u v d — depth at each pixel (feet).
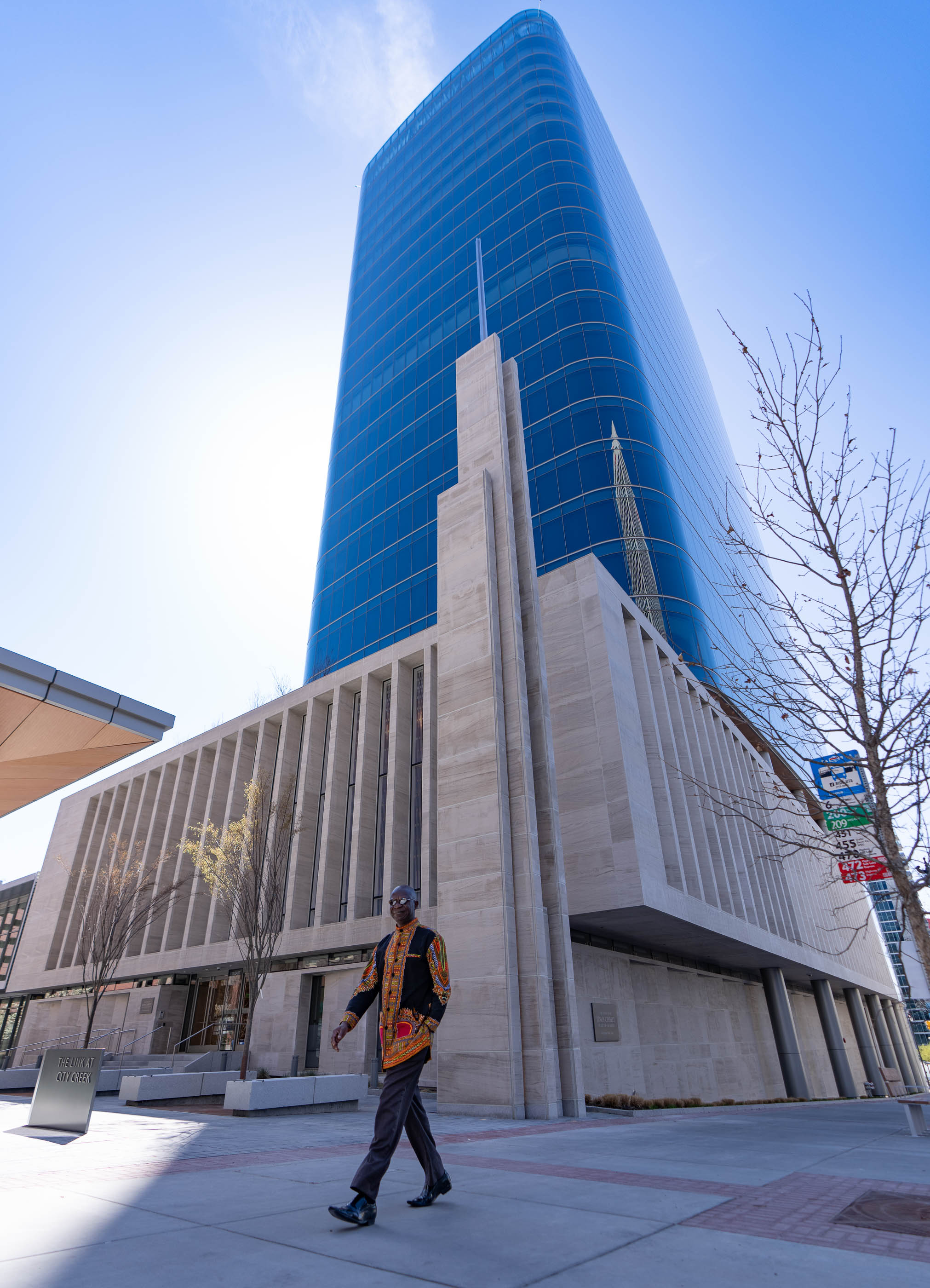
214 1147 23.04
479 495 61.57
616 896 59.67
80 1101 27.27
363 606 147.64
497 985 42.91
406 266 199.72
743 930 80.23
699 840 78.79
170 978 93.09
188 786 106.73
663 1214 12.71
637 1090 64.85
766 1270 9.21
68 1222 11.80
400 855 74.84
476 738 51.55
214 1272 9.04
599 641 70.49
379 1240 10.79
